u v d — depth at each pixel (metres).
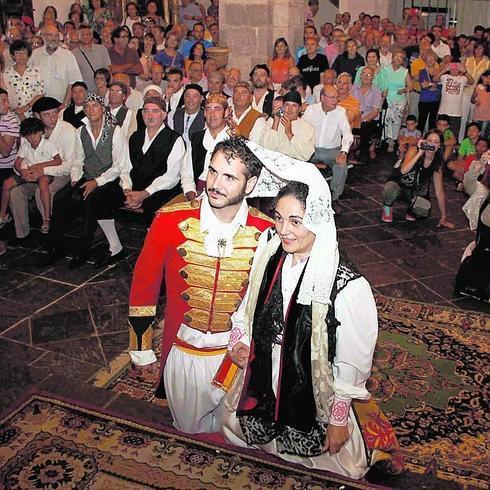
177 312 2.89
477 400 4.03
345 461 2.68
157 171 5.95
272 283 2.55
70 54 8.53
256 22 9.98
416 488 2.90
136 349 2.96
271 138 6.65
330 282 2.34
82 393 3.31
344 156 7.39
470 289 5.27
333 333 2.42
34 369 4.32
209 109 5.59
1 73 8.40
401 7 16.47
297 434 2.65
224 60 10.07
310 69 10.25
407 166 6.89
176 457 2.69
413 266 5.94
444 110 10.02
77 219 6.97
